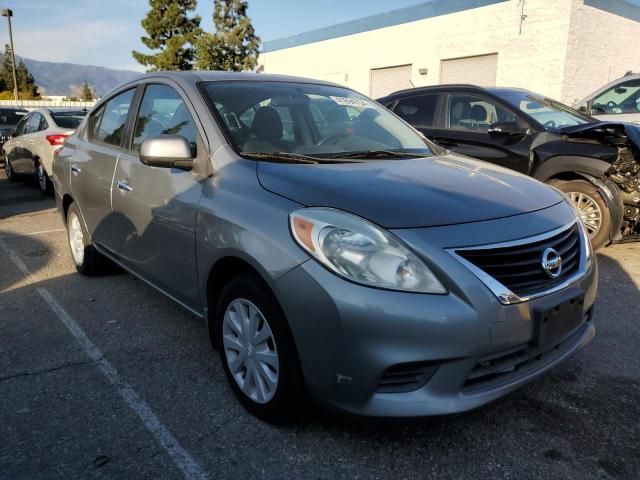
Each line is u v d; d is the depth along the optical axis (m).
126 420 2.61
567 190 5.20
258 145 2.99
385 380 2.14
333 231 2.19
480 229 2.26
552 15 14.82
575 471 2.26
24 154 10.09
